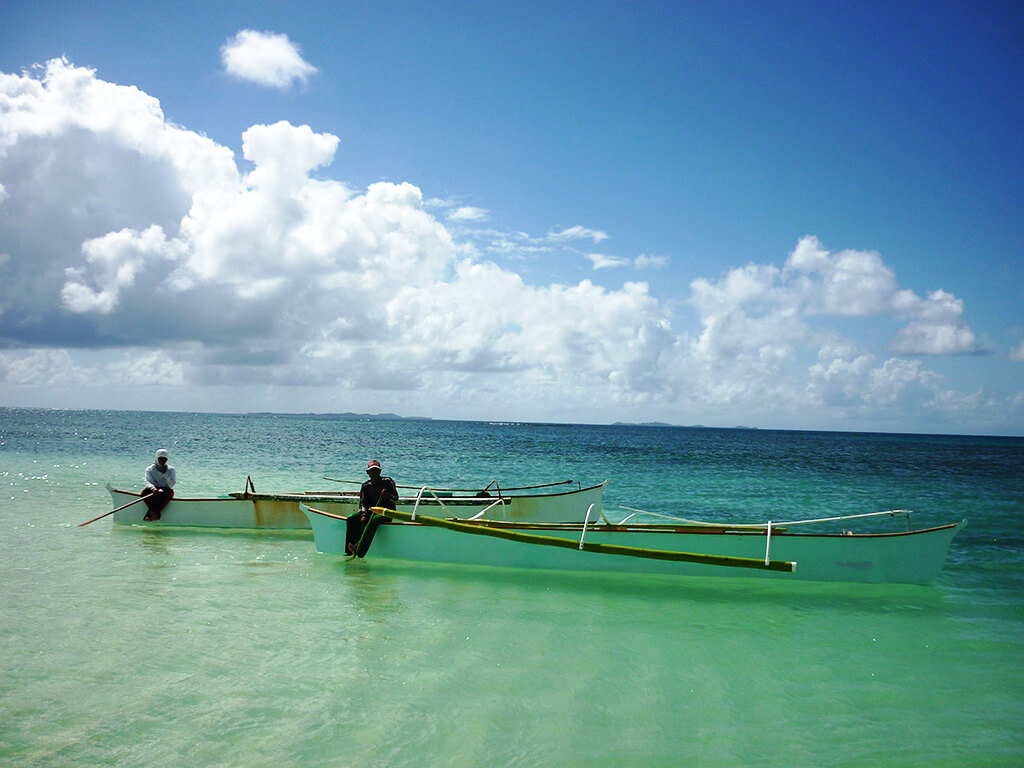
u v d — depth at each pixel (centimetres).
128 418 13100
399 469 3016
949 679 566
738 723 473
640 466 3488
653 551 855
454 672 551
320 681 522
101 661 550
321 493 1254
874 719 486
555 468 3241
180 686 505
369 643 614
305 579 857
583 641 642
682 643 644
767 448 6869
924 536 877
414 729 446
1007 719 490
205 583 818
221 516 1211
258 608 717
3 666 535
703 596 818
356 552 961
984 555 1151
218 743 420
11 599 720
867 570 881
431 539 958
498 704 490
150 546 1041
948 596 845
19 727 434
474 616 713
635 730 457
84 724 441
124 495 1226
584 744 434
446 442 6625
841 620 734
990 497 2177
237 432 7456
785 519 1667
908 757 430
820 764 419
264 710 469
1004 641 668
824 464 4028
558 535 964
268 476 2370
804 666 590
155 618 668
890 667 593
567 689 523
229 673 532
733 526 954
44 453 3067
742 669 579
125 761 395
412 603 757
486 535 935
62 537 1090
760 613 753
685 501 2017
